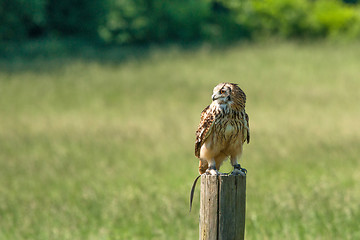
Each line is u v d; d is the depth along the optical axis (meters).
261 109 22.23
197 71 31.86
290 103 23.45
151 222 9.11
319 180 11.56
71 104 24.31
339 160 13.54
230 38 41.09
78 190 11.50
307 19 41.16
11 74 30.09
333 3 43.03
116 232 8.80
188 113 21.89
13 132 18.41
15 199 10.91
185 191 11.19
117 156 14.84
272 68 32.38
